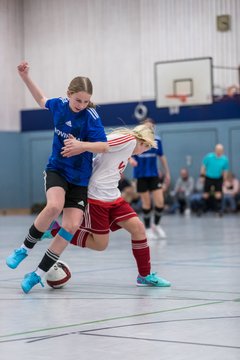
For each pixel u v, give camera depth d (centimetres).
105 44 2889
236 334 441
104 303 571
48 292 638
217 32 2673
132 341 421
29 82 651
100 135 624
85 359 377
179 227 1792
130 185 2666
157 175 1402
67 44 2953
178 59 2750
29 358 380
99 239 664
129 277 750
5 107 3000
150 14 2802
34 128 3027
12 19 2967
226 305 557
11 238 1440
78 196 630
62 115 624
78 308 546
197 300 585
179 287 667
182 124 2753
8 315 518
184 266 856
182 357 379
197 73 2591
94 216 653
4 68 2964
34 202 3058
